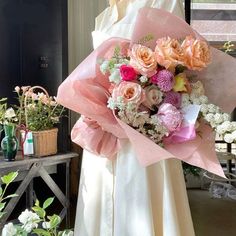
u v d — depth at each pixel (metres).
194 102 1.02
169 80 1.01
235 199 4.06
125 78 1.01
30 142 2.32
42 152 2.34
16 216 2.71
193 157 1.02
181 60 1.00
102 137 1.17
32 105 2.31
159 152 0.98
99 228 1.22
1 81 3.10
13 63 3.15
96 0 4.06
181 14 1.16
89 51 4.08
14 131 2.26
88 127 1.17
